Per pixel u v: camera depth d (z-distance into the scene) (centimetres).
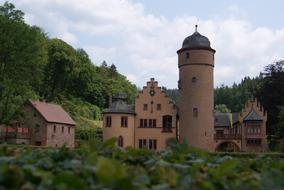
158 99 6550
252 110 7525
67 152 532
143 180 385
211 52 6344
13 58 5419
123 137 6391
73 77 11244
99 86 12356
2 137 6581
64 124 7238
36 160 480
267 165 589
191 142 6178
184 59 6362
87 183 357
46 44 10625
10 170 340
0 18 5388
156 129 6488
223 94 15850
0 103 5581
